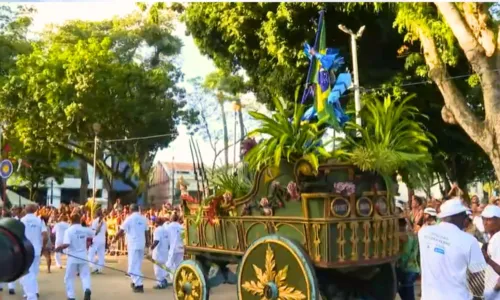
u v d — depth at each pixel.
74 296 10.87
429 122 19.58
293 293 6.58
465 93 18.44
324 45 7.85
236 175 7.95
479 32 11.64
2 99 31.66
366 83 17.88
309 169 6.56
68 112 30.42
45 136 32.91
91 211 22.31
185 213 8.67
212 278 8.43
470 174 25.33
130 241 12.84
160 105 33.59
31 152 37.34
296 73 17.19
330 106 7.32
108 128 32.66
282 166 7.00
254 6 17.08
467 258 4.77
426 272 4.98
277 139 6.80
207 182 8.26
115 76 31.42
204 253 8.30
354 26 17.33
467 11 11.71
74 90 30.81
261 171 7.21
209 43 19.73
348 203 6.62
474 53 11.63
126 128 33.06
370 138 6.97
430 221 8.35
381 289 7.68
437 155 21.66
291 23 16.45
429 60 13.22
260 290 6.97
